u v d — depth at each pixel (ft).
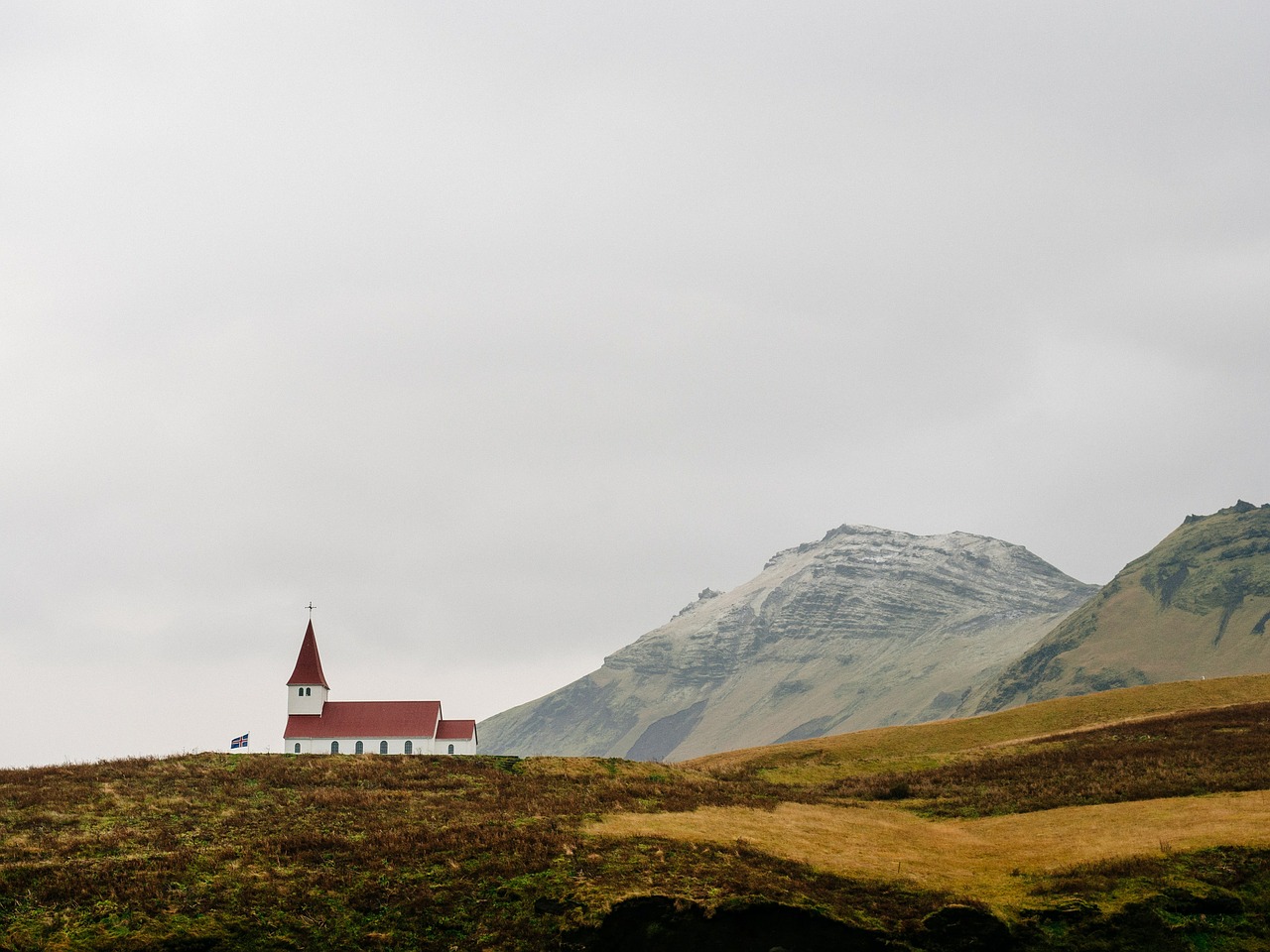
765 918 166.50
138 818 213.87
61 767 260.62
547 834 199.31
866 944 165.17
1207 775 248.93
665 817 220.64
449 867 182.91
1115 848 194.80
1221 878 177.68
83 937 156.76
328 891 174.19
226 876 178.09
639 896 168.45
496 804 231.09
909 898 176.65
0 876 175.01
